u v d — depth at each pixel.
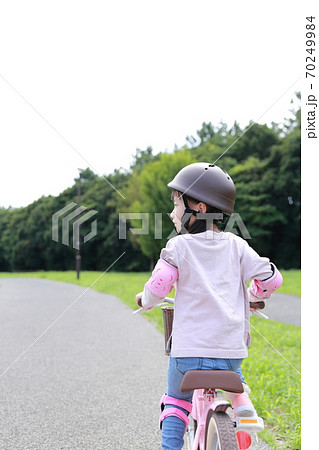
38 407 4.35
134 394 4.75
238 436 2.41
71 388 4.98
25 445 3.45
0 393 4.81
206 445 2.27
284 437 3.54
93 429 3.77
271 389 4.62
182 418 2.48
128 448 3.39
